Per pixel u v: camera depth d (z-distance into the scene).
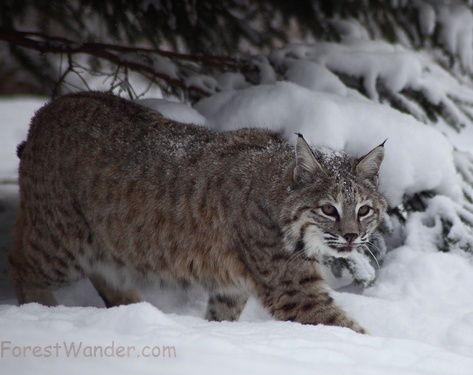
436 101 13.55
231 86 13.73
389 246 12.66
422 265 11.77
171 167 10.02
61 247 10.70
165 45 14.69
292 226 9.30
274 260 9.43
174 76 13.73
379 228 12.34
